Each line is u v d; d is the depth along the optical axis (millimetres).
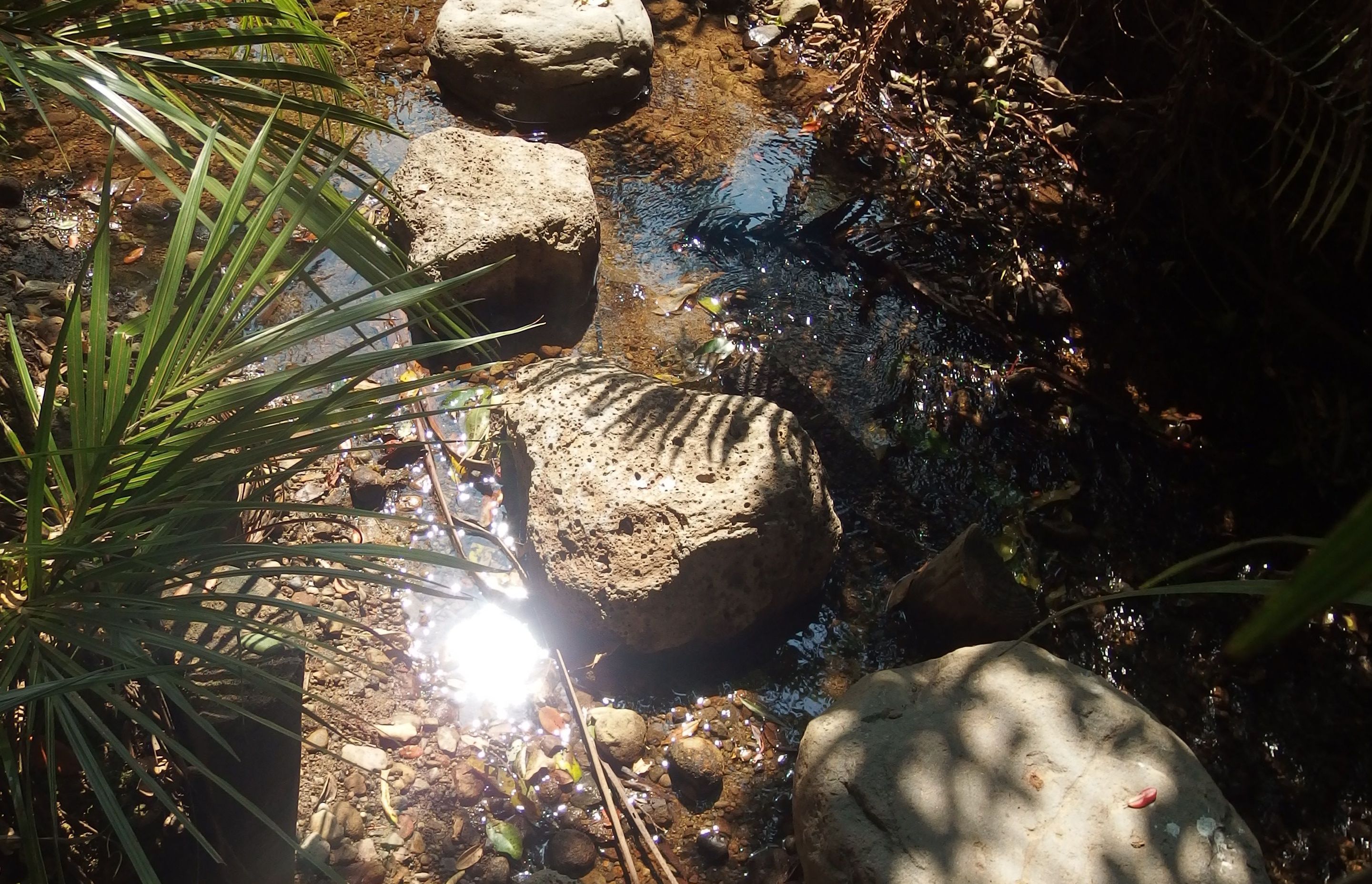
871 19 4793
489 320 3666
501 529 3184
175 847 2143
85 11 2074
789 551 2955
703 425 3049
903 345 3826
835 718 2420
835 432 3582
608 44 4309
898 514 3418
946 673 2496
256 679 1727
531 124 4332
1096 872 2160
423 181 3650
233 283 1797
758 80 4629
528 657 2918
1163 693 3125
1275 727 3088
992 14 4723
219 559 1676
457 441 3318
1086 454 3635
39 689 1372
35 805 2047
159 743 2117
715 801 2752
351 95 4254
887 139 4414
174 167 3914
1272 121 3662
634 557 2848
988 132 4473
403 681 2818
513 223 3525
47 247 3594
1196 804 2273
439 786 2656
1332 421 3756
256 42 2166
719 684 2971
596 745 2771
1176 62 4129
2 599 1678
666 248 4004
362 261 1992
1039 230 4195
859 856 2193
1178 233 4195
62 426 2500
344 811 2543
